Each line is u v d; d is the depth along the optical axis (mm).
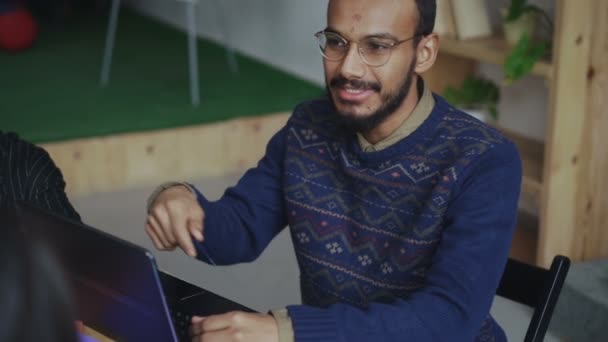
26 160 1461
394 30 1154
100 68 4590
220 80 4348
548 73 2541
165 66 4648
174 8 5609
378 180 1280
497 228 1161
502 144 1217
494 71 3244
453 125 1253
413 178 1255
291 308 1009
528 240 3078
